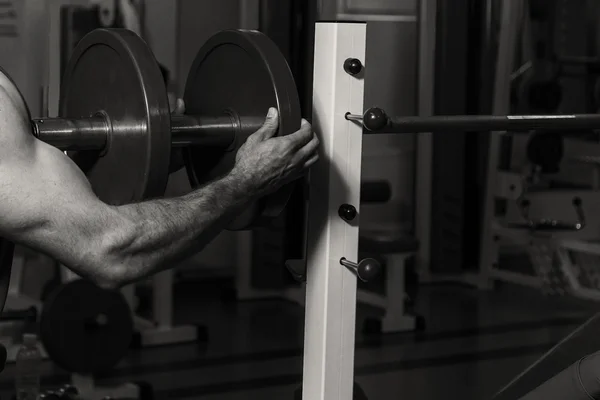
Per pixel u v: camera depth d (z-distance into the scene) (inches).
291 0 189.6
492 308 186.5
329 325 56.7
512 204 200.5
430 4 202.7
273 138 52.4
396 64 207.3
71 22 165.6
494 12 203.3
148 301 186.7
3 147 44.5
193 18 195.9
